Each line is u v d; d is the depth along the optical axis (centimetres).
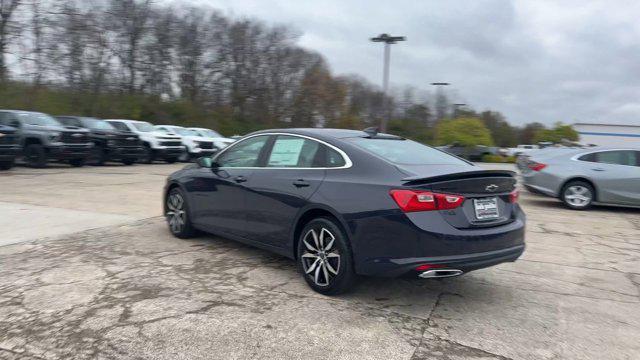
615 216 1018
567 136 4612
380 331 395
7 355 345
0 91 2714
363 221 429
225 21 5003
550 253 674
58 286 473
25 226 729
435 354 359
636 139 4681
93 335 374
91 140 1881
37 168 1694
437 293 488
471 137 3978
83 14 3222
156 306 429
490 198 450
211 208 606
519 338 390
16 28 2692
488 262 430
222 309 427
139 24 4003
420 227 405
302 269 485
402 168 444
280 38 5284
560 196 1104
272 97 5369
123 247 620
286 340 373
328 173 476
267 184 522
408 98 5603
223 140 2480
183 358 344
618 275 574
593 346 379
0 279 491
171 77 4603
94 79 3416
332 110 5591
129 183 1335
